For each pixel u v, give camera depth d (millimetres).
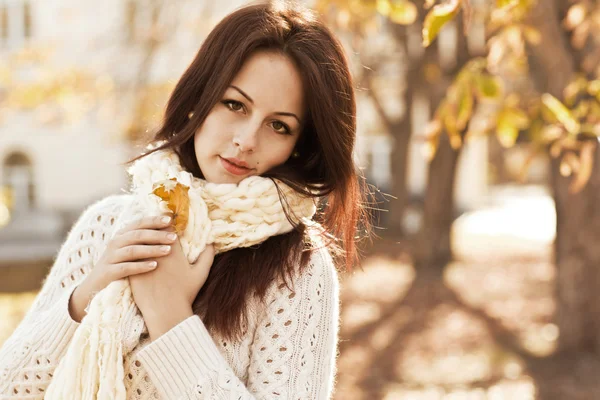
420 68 10547
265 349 1558
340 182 1705
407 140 15875
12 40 17609
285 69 1561
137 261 1558
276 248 1617
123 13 9617
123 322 1520
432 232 12531
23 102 9383
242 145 1580
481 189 22797
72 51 11375
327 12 4816
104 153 21016
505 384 6047
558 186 6527
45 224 17219
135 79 8945
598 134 3246
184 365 1462
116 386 1471
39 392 1585
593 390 5750
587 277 6570
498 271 12078
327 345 1608
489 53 3480
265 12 1579
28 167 20969
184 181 1617
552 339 7426
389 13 3559
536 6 4754
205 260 1575
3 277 12367
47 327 1596
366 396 5789
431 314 9016
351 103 1660
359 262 1874
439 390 5934
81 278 1755
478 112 4891
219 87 1563
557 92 5258
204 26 8438
